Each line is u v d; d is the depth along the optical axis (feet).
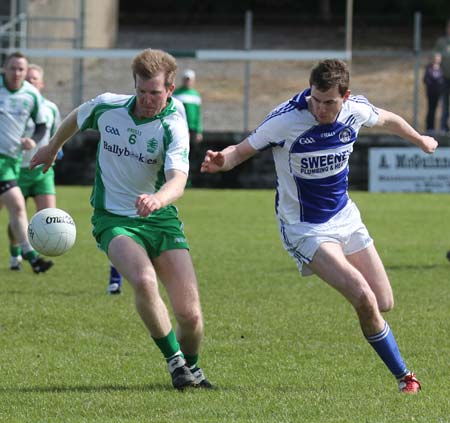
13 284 111.96
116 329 87.30
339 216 66.69
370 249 67.10
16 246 123.13
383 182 245.45
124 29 366.84
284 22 357.41
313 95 62.49
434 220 183.93
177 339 66.03
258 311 96.02
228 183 252.62
